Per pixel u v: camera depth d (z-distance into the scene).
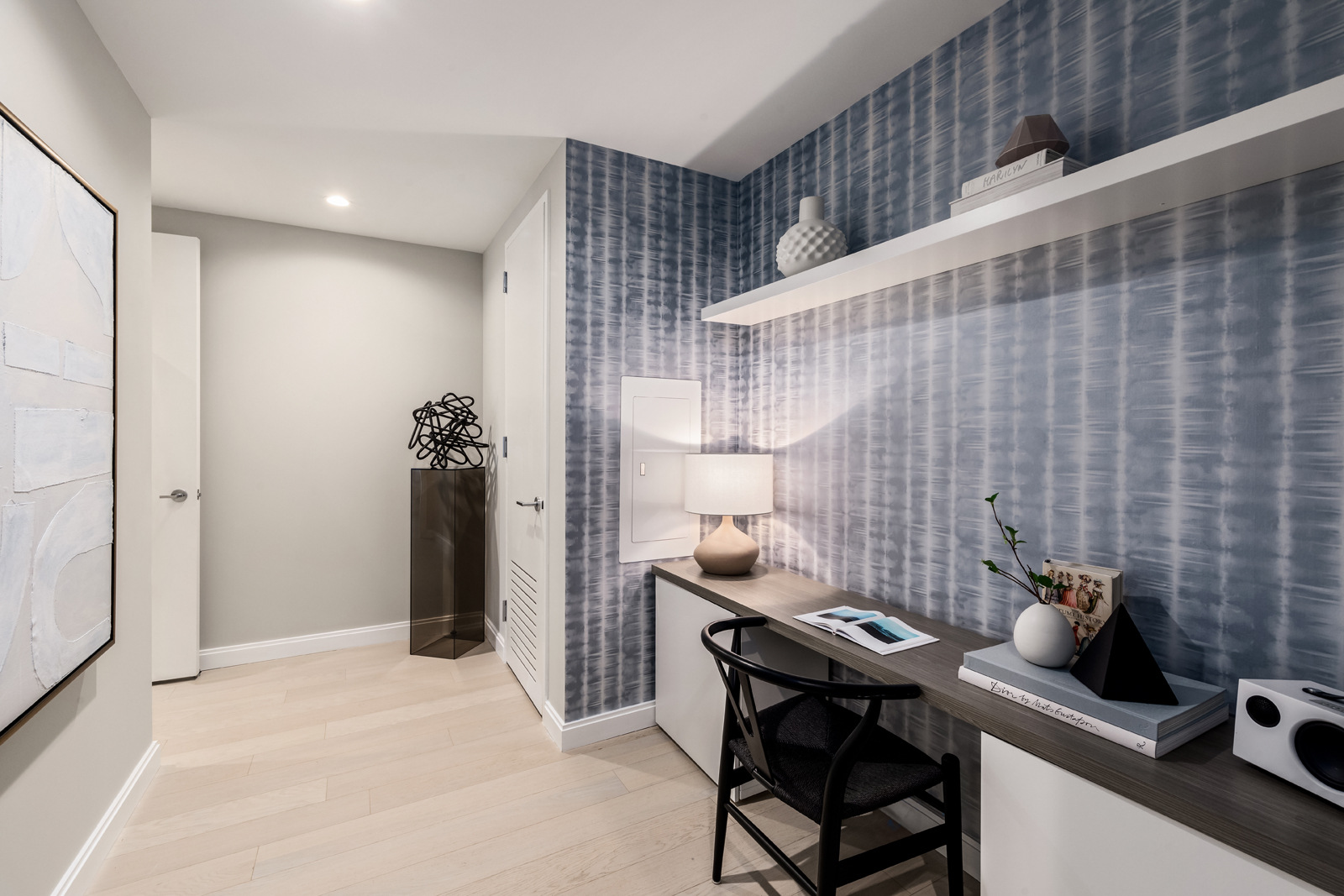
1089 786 1.00
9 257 1.22
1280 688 0.96
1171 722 1.02
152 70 1.88
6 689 1.21
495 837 1.83
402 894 1.61
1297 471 1.11
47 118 1.44
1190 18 1.25
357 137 2.33
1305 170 1.08
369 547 3.52
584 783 2.12
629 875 1.68
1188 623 1.26
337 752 2.33
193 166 2.58
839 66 1.90
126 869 1.69
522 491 2.90
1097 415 1.41
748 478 2.25
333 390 3.42
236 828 1.87
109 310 1.70
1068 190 1.22
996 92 1.64
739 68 1.91
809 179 2.30
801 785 1.36
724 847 1.71
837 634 1.65
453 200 2.95
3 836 1.29
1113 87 1.38
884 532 1.97
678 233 2.55
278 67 1.89
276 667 3.17
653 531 2.52
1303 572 1.11
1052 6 1.51
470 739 2.43
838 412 2.16
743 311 2.32
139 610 2.00
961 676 1.34
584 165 2.35
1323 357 1.08
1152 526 1.32
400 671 3.12
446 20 1.68
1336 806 0.86
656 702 2.51
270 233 3.26
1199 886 0.86
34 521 1.31
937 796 1.79
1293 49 1.11
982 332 1.67
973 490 1.70
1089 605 1.35
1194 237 1.24
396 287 3.56
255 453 3.24
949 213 1.77
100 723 1.74
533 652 2.74
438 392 3.67
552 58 1.85
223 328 3.16
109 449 1.70
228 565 3.19
